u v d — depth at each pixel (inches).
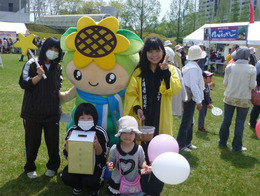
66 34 133.4
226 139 195.0
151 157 102.5
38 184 133.3
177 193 134.3
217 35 639.1
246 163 170.7
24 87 122.1
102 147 118.6
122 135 101.0
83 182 115.6
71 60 127.2
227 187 141.8
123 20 1699.1
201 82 172.7
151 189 117.3
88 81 124.6
